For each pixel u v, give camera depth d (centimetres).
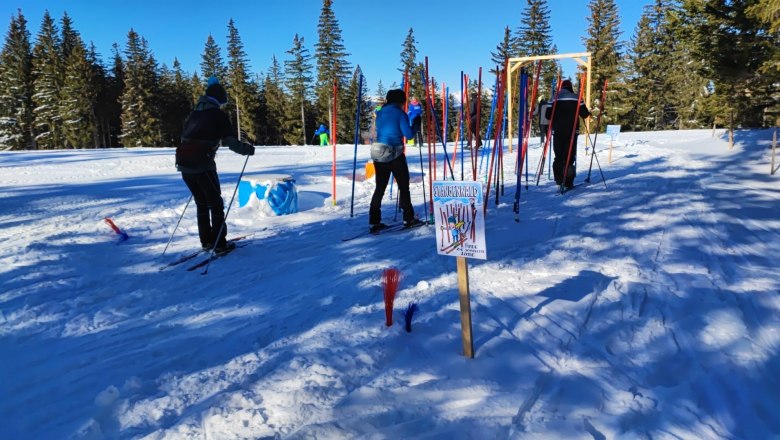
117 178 1152
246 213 730
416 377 254
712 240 512
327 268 459
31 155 1784
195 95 6288
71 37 5950
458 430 206
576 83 3991
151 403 233
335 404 228
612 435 203
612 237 533
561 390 238
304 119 5753
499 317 327
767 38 1486
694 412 221
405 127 582
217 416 218
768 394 235
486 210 696
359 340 296
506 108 1470
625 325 312
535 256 469
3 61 5753
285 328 320
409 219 614
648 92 4731
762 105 1730
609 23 4606
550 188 897
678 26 1652
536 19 4591
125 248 557
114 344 307
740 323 310
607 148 1598
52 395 247
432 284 397
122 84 5862
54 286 421
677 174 1025
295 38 5594
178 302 385
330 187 995
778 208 669
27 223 674
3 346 308
